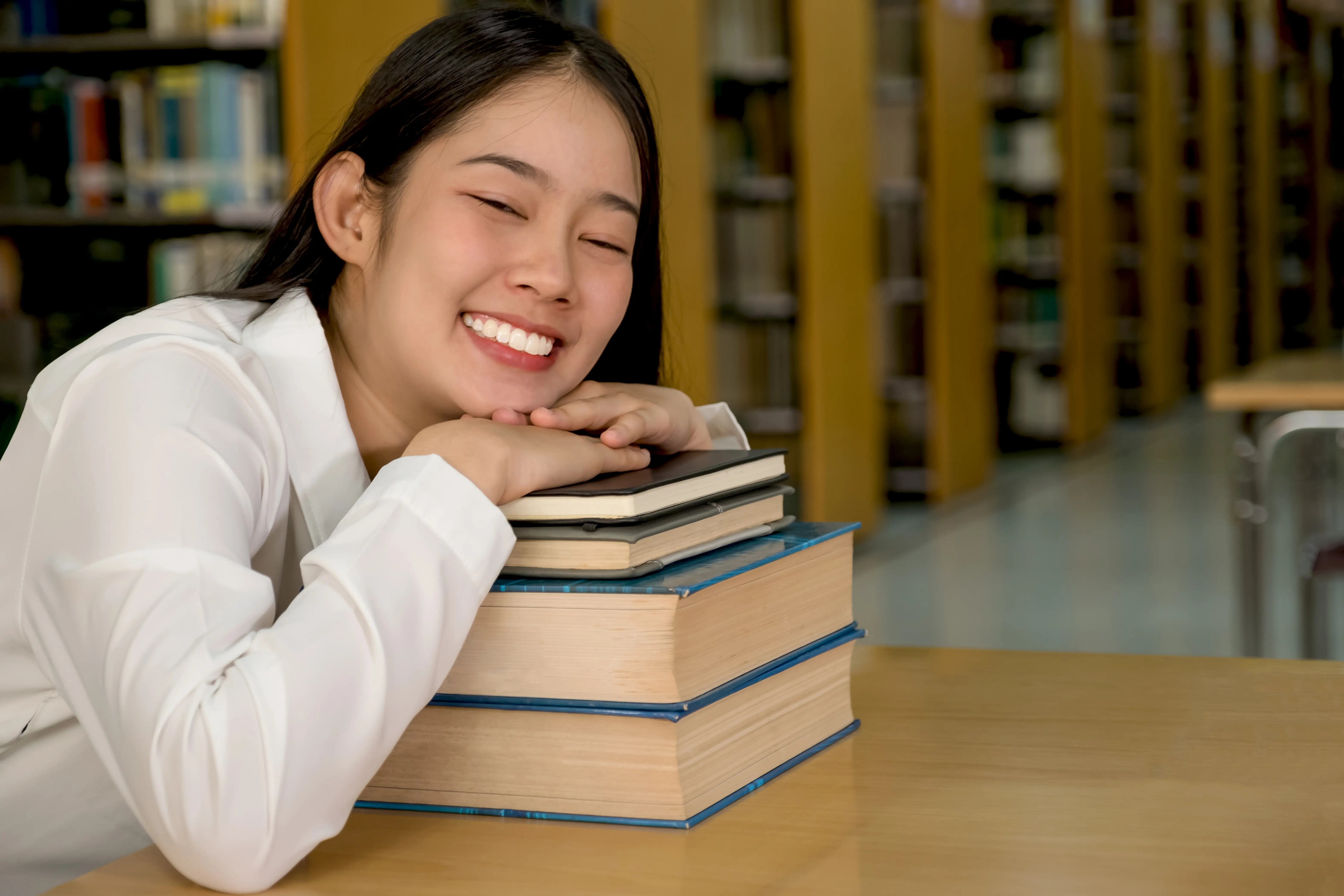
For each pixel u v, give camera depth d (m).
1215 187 10.64
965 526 5.95
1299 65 12.46
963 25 6.55
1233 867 0.71
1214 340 10.73
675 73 4.61
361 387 1.10
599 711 0.79
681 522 0.85
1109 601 4.49
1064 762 0.89
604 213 1.02
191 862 0.73
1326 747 0.91
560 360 1.04
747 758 0.85
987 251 7.23
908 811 0.81
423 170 1.00
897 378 6.38
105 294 4.25
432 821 0.83
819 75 5.26
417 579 0.79
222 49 4.03
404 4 3.84
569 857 0.76
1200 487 6.71
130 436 0.84
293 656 0.75
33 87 3.94
